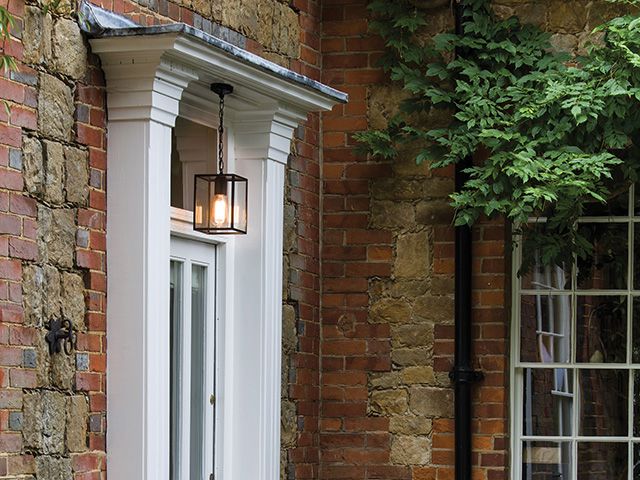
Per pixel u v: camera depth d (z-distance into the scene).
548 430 11.36
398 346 11.36
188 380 10.09
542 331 11.39
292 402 11.05
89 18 9.24
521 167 10.62
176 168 10.05
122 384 9.30
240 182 9.87
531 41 11.13
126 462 9.29
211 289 10.38
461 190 11.10
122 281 9.34
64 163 9.11
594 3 11.27
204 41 9.35
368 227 11.44
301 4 11.28
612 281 11.39
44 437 8.93
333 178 11.48
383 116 11.46
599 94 10.66
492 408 11.22
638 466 11.29
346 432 11.38
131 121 9.38
